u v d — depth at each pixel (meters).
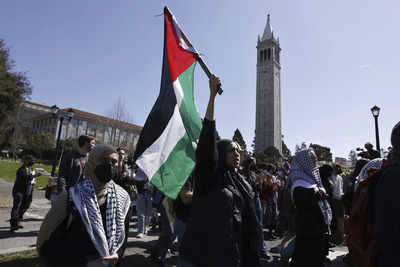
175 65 3.44
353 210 2.13
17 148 71.00
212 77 2.46
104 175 2.10
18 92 22.86
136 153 3.01
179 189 2.95
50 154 66.50
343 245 6.96
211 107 2.40
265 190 8.05
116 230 2.11
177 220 3.94
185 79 3.54
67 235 1.98
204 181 2.34
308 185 3.16
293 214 3.41
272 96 90.19
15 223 6.80
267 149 75.19
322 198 3.19
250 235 2.44
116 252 2.12
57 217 1.99
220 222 2.20
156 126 3.16
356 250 2.08
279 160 71.56
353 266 2.17
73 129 87.06
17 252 4.61
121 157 5.54
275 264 5.00
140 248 5.46
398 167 1.72
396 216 1.59
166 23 3.46
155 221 7.77
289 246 3.55
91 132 88.75
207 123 2.38
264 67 93.38
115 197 2.22
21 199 7.03
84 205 1.97
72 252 1.92
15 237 6.25
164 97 3.31
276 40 97.75
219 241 2.16
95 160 2.15
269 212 8.07
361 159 5.05
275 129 89.00
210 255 2.15
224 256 2.13
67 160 4.97
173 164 3.03
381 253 1.75
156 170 2.90
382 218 1.65
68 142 52.00
